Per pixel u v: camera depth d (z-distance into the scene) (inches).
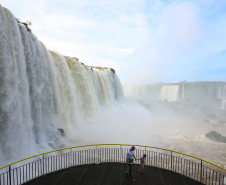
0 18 592.7
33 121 740.0
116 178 351.6
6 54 603.5
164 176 362.0
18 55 673.0
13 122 601.6
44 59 857.5
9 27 632.4
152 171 383.2
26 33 746.2
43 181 338.0
